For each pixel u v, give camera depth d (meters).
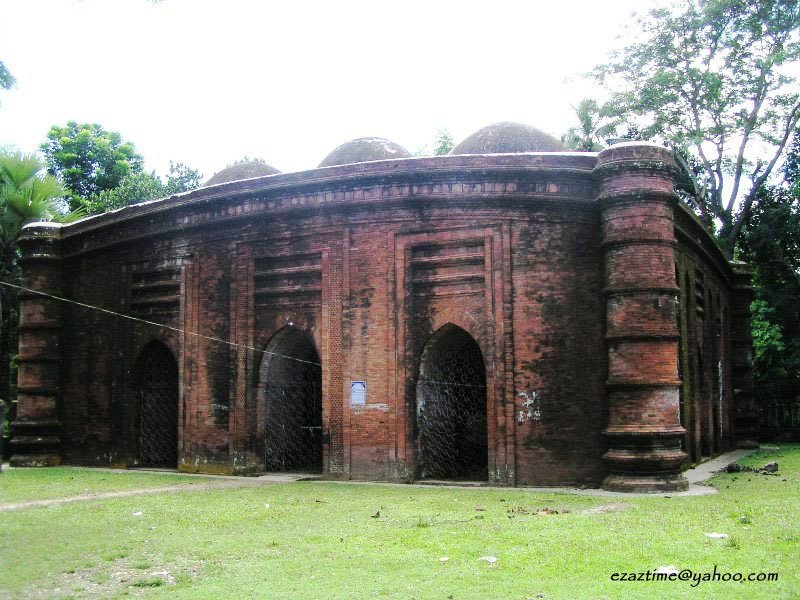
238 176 14.54
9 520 7.45
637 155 10.09
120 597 4.69
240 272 12.55
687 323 13.62
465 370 11.79
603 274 10.46
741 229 24.23
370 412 11.29
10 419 17.42
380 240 11.50
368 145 13.63
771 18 21.48
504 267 10.82
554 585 4.83
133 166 30.91
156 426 13.88
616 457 9.84
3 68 9.94
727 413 17.73
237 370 12.40
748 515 7.41
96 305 14.33
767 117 22.20
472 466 11.67
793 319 23.34
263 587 4.88
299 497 9.30
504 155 10.86
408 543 6.24
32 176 16.27
